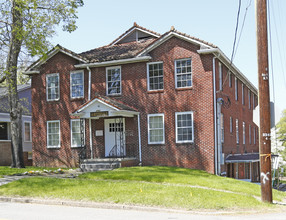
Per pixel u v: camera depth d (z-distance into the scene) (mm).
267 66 13117
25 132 37188
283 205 13227
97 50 29328
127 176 18312
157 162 24328
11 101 25922
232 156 26812
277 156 29109
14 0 23781
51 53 27469
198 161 23266
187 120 23812
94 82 26484
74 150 26766
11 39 24578
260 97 13180
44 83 28094
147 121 24781
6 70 24188
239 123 30938
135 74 25344
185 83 24047
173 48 24391
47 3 25297
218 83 24422
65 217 10773
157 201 12914
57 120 27469
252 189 16859
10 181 17906
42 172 21500
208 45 23188
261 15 13156
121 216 11055
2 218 10500
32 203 13977
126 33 29297
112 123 25781
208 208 12312
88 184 16031
